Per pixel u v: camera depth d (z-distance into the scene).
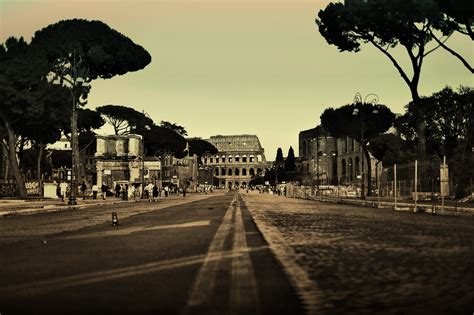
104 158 93.25
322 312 6.25
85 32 56.56
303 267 9.53
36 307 6.57
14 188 62.38
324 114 83.06
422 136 53.78
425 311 6.32
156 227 19.98
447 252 11.67
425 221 23.64
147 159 102.44
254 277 8.54
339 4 52.41
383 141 102.44
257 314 6.13
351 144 147.38
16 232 18.70
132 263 10.27
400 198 49.47
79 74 55.69
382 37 52.03
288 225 20.17
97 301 6.87
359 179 101.31
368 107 80.12
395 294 7.24
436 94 66.19
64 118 57.78
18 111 53.06
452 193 45.38
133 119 101.88
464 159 42.97
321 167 160.25
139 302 6.79
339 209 36.69
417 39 50.97
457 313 6.23
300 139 190.25
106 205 48.38
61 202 48.25
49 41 55.78
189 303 6.69
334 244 13.30
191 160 153.38
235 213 29.95
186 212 32.19
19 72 52.34
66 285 8.02
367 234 16.27
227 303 6.69
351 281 8.17
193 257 11.00
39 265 10.17
